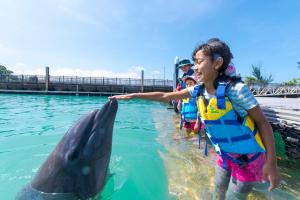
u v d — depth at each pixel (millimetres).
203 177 3994
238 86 2432
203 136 6570
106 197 3344
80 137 3047
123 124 8859
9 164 4660
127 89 29672
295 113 5414
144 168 4379
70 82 29891
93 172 3088
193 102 6547
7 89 27844
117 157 4922
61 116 10805
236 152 2660
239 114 2510
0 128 8000
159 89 29969
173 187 3670
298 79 34156
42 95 25734
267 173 2387
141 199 3309
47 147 5789
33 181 3229
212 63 2518
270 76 41031
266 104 8648
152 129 7902
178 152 5281
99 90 29141
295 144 5145
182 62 7594
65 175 3027
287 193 3400
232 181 2826
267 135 2422
